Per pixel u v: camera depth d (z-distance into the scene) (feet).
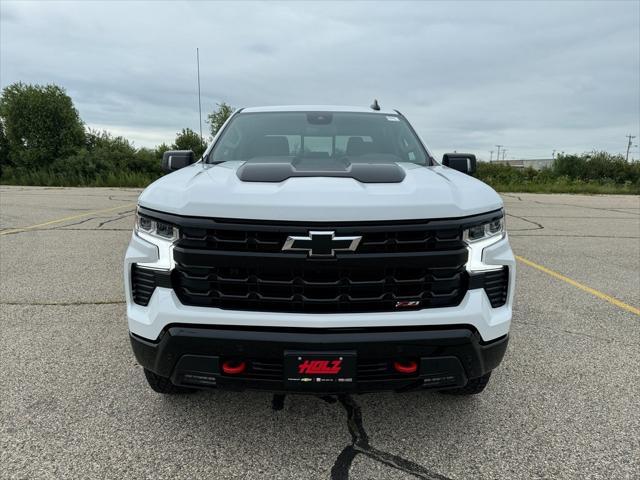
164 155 10.83
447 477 6.83
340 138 11.02
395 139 11.23
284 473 6.86
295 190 6.56
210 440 7.63
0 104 104.12
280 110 12.43
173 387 8.48
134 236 7.27
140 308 7.12
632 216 40.09
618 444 7.63
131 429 7.89
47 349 10.96
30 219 32.22
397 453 7.36
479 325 6.74
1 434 7.70
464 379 6.90
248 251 6.40
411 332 6.55
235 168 8.54
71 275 17.34
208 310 6.59
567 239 27.43
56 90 107.04
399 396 9.11
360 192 6.57
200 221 6.46
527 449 7.50
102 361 10.37
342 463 7.11
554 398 9.09
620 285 17.08
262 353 6.50
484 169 108.06
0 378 9.57
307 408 8.64
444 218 6.54
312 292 6.48
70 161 86.63
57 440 7.57
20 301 14.38
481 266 6.85
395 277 6.52
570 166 106.01
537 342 11.79
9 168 93.20
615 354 11.10
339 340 6.39
